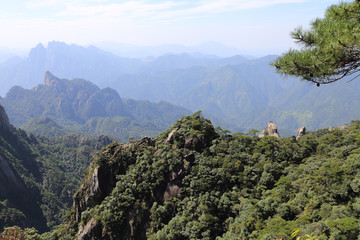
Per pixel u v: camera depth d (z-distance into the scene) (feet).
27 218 470.39
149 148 295.07
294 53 35.73
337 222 131.54
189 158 268.41
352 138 266.36
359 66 33.12
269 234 138.10
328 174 179.11
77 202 295.69
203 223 209.26
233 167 248.52
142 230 239.09
